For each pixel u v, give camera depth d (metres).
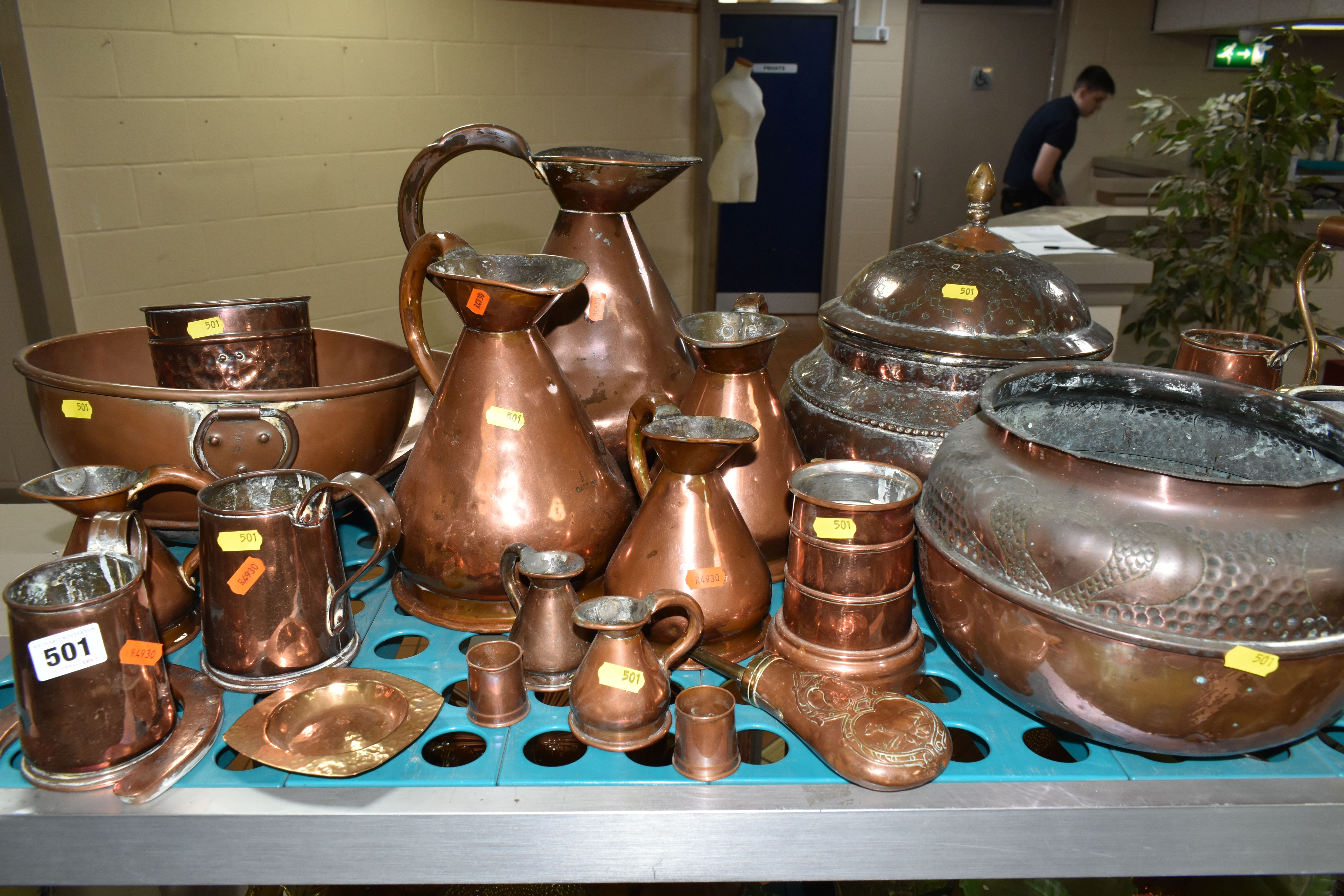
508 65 3.16
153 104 2.35
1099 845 0.80
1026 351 1.02
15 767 0.83
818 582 0.91
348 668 0.93
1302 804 0.79
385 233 2.96
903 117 5.27
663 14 3.63
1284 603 0.68
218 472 1.04
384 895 1.15
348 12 2.69
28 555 1.24
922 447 1.05
